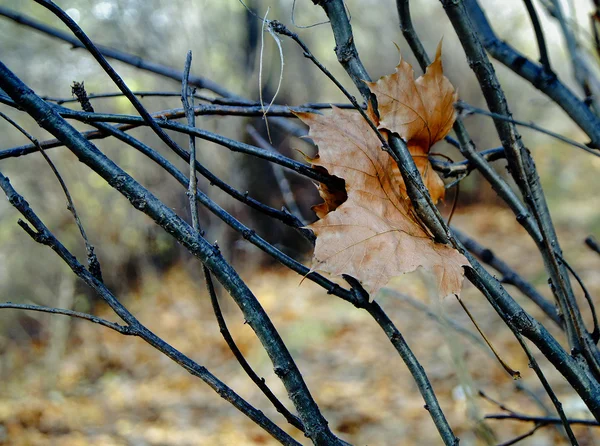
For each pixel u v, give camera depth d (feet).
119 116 3.12
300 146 25.98
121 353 22.72
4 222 23.88
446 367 17.98
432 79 3.41
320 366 20.31
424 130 3.43
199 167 3.14
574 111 4.67
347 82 30.68
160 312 25.72
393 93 3.25
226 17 23.99
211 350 22.63
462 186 44.68
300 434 15.35
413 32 3.94
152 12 17.54
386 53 34.73
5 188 2.86
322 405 17.08
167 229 2.79
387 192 3.10
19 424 17.13
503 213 42.04
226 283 2.83
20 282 24.03
